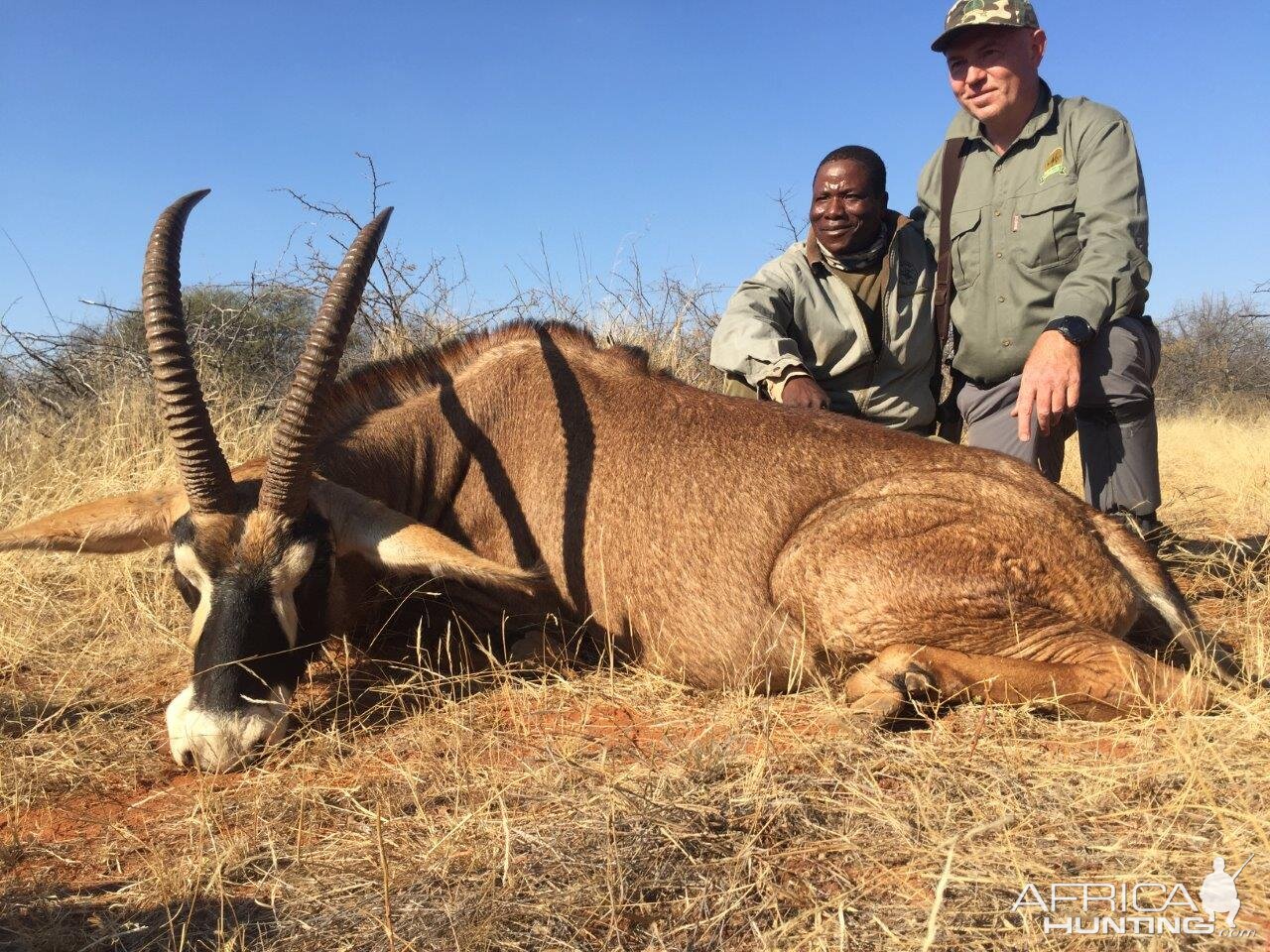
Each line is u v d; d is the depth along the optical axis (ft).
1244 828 3.95
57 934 3.74
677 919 3.63
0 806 4.93
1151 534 7.91
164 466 10.22
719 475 6.23
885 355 8.38
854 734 5.04
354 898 3.86
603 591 6.36
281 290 14.28
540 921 3.62
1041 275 7.79
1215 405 33.17
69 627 7.57
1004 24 7.55
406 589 6.65
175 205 5.63
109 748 5.52
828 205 8.03
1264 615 7.21
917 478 6.02
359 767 5.25
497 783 4.77
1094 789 4.37
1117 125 7.56
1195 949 3.28
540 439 6.73
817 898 3.69
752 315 7.75
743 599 6.03
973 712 5.33
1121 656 5.37
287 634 5.39
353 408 7.15
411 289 13.08
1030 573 5.64
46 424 12.43
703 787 4.53
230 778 5.12
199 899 3.95
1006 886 3.65
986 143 8.09
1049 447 8.44
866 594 5.72
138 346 14.65
